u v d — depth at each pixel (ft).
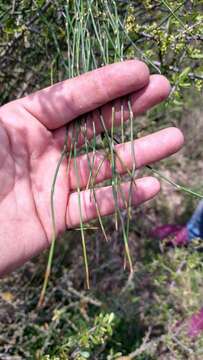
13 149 0.69
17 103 0.69
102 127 0.67
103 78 0.64
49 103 0.67
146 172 1.30
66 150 0.70
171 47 0.73
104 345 0.95
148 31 0.73
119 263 1.12
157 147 0.68
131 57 0.75
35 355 0.89
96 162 0.69
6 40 0.90
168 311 0.99
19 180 0.69
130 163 0.68
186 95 1.33
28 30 0.81
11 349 0.95
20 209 0.69
